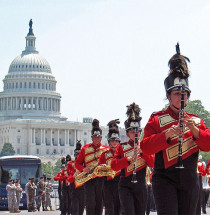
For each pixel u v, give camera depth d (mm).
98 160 29984
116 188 27797
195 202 15766
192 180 15672
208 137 15258
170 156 15680
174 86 15547
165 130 15570
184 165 15672
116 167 23234
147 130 16062
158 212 15703
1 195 81812
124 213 23312
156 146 15383
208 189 48219
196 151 15789
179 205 15773
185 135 15727
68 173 40031
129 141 24234
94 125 30594
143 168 23578
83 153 30359
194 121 15273
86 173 29625
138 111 23375
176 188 15727
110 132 28250
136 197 23453
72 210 37469
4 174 83375
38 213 63156
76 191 37250
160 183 15781
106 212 28094
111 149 28375
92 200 29688
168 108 16141
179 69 15555
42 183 75812
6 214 63312
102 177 29703
